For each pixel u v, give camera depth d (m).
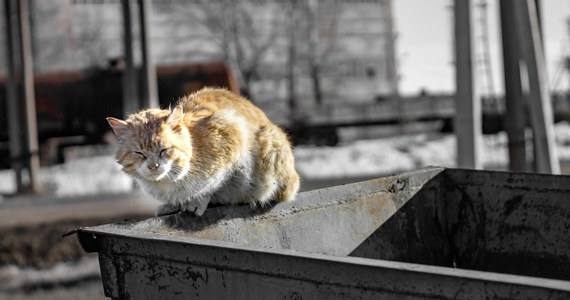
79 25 40.25
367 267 2.99
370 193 5.16
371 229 5.13
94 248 3.86
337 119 34.16
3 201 20.27
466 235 5.44
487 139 27.41
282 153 4.77
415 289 2.89
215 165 4.51
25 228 15.27
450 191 5.52
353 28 44.47
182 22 41.09
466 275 2.79
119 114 28.00
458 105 11.16
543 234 5.10
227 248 3.38
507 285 2.69
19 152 22.72
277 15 42.16
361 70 44.62
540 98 11.70
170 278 3.58
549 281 2.68
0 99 27.34
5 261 13.09
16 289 11.49
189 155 4.45
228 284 3.39
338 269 3.07
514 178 5.23
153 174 4.36
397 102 35.72
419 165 25.61
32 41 38.75
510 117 13.45
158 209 4.64
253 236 4.65
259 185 4.70
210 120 4.60
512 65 13.43
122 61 27.98
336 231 4.98
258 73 41.94
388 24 45.38
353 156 27.47
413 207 5.36
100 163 26.86
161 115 4.59
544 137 11.70
